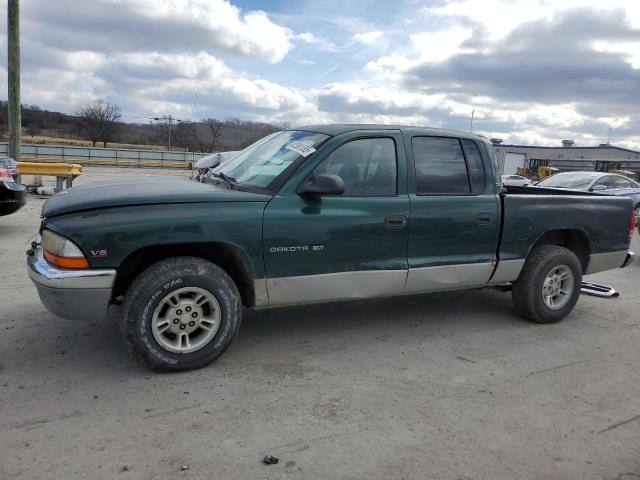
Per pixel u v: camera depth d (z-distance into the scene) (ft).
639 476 9.12
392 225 14.08
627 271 27.17
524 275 16.78
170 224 11.80
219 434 9.89
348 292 13.96
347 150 13.78
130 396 11.23
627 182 50.37
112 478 8.52
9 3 44.86
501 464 9.30
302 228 13.01
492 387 12.36
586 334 16.46
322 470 8.91
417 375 12.87
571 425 10.75
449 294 20.22
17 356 13.07
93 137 250.57
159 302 11.88
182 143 219.00
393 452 9.52
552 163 238.89
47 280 11.25
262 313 17.11
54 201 12.51
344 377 12.59
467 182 15.44
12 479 8.39
